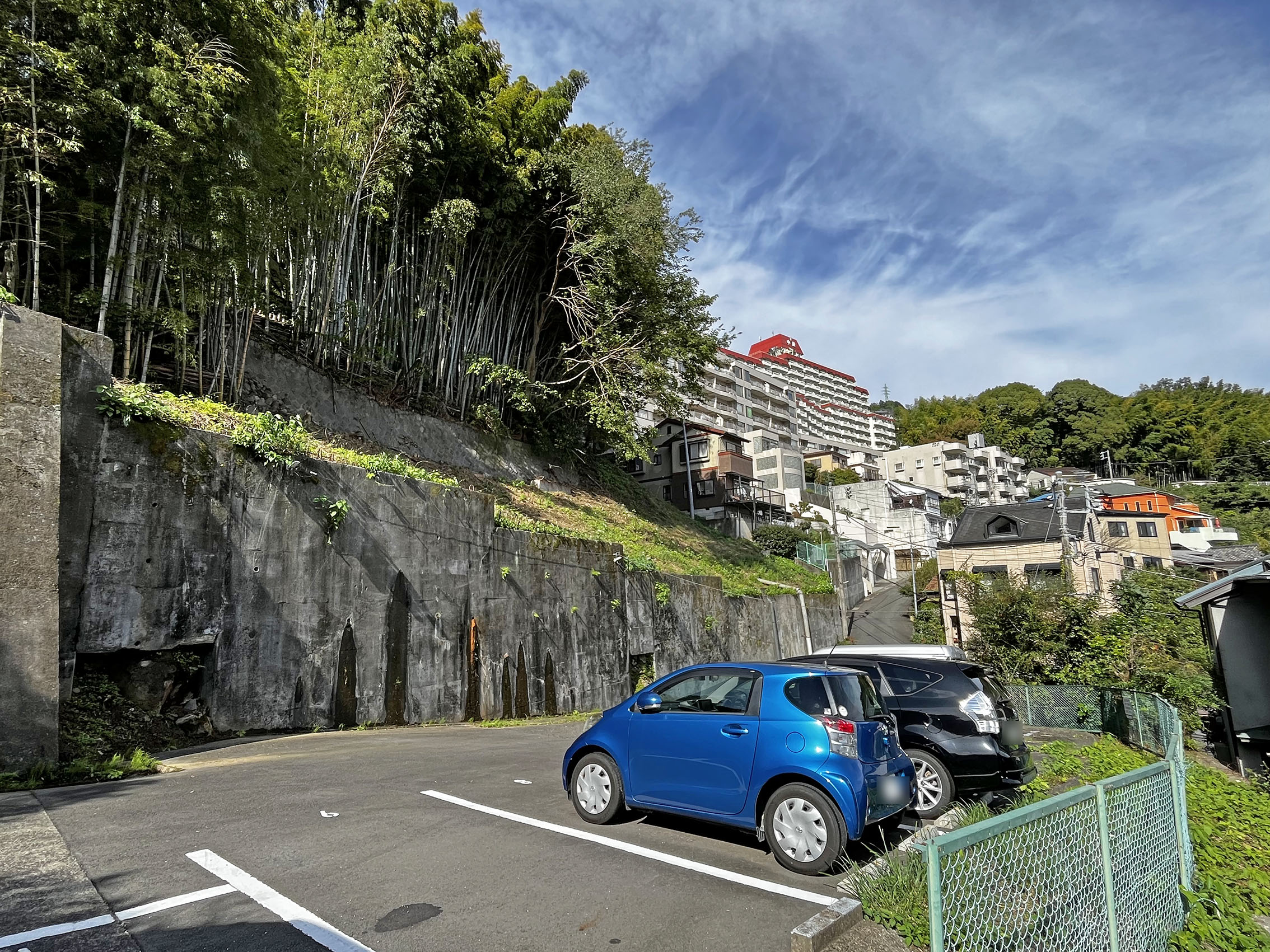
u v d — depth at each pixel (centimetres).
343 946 345
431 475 1445
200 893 399
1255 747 1312
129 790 625
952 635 2672
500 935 365
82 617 833
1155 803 495
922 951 362
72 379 861
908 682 783
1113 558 2998
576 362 2442
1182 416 8025
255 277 1375
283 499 1072
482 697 1359
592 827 557
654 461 4375
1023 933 334
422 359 2045
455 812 582
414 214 1933
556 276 2377
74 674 827
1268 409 7794
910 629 3694
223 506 996
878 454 8894
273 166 1205
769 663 550
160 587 909
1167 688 1448
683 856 495
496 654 1410
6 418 733
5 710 663
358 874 437
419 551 1281
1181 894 515
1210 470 7238
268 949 339
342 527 1154
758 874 463
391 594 1218
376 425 1872
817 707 495
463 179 1981
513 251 2258
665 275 2433
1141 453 7788
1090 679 1555
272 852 468
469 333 2269
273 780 681
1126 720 1247
